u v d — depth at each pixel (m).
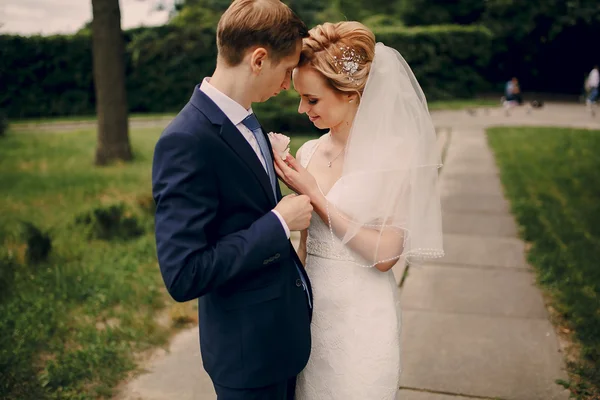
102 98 9.23
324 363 1.90
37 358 3.20
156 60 20.98
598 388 2.87
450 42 22.33
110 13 8.98
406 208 1.81
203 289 1.48
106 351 3.25
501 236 5.45
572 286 4.06
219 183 1.54
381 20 27.20
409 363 3.17
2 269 4.27
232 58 1.54
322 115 1.86
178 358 3.29
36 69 19.59
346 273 1.87
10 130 15.24
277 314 1.67
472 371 3.08
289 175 1.82
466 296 4.07
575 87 28.00
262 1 1.55
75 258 4.75
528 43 26.62
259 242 1.54
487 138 12.29
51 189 7.38
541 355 3.23
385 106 1.81
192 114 1.54
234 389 1.67
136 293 4.07
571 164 9.00
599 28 25.83
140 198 6.26
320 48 1.78
